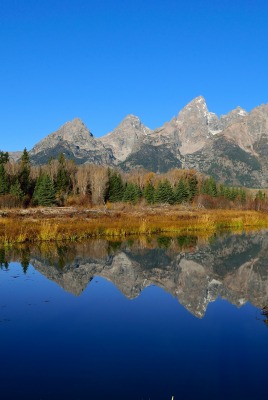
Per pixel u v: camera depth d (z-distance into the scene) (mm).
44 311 16906
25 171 90375
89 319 15883
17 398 9805
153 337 13914
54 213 59406
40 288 20766
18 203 72438
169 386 10492
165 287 21516
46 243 36469
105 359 12133
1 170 80812
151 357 12273
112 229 43281
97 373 11211
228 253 33062
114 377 10953
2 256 29750
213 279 23625
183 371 11336
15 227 40094
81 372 11305
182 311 17109
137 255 31703
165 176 131875
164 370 11414
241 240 41250
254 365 11672
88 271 25438
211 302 18672
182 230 49375
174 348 12961
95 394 10039
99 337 13945
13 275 23672
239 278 23812
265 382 10641
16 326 14992
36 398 9789
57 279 22875
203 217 55188
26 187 88688
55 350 12836
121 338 13875
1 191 77688
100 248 34688
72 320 15766
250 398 9797
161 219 55406
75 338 13844
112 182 99875
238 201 101688
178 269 26453
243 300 18938
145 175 142500
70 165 113875
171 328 14867
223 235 45469
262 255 32156
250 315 16484
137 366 11664
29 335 14086
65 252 32156
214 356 12344
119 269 26297
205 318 16172
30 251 32125
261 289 21172
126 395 9938
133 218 55594
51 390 10234
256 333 14305
